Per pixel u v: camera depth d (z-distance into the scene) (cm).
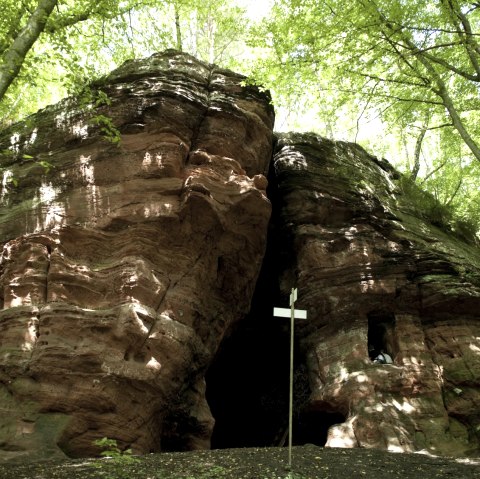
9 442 838
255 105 1530
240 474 693
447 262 1634
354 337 1529
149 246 1155
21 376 922
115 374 957
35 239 1097
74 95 1385
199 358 1182
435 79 1356
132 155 1267
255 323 1770
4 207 1217
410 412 1331
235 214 1289
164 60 1501
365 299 1573
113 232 1170
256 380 1825
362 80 1473
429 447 1248
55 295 1032
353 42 1361
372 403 1339
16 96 1803
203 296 1227
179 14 2142
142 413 986
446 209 1980
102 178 1241
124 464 732
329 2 1371
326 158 1881
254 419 1784
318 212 1736
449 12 1272
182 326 1105
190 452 852
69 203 1199
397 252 1652
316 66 1402
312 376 1546
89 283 1071
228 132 1398
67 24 1244
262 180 1338
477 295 1544
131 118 1306
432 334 1530
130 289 1076
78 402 920
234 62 1617
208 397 1803
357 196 1784
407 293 1569
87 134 1307
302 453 891
